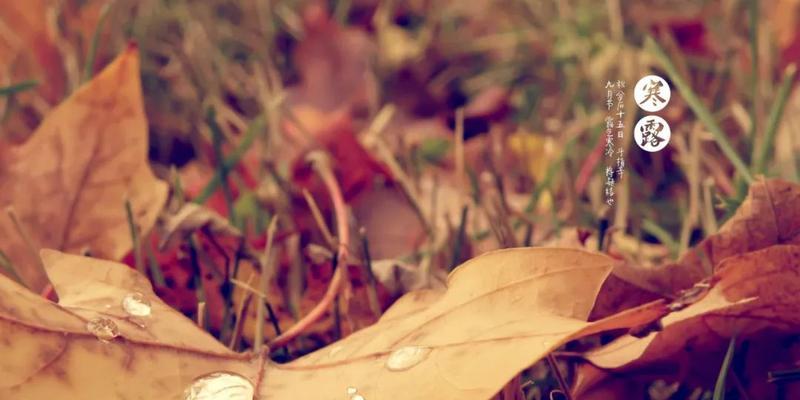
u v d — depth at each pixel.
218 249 0.32
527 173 0.44
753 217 0.29
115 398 0.25
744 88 0.47
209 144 0.46
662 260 0.35
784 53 0.52
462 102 0.58
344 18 0.66
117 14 0.58
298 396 0.26
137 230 0.32
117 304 0.27
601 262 0.26
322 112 0.58
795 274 0.27
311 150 0.42
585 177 0.40
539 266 0.26
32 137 0.33
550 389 0.29
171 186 0.37
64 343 0.25
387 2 0.67
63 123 0.33
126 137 0.33
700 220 0.36
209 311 0.32
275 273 0.33
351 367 0.26
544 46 0.60
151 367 0.26
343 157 0.40
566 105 0.49
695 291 0.28
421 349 0.26
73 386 0.25
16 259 0.32
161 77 0.55
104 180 0.33
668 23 0.57
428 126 0.55
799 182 0.37
